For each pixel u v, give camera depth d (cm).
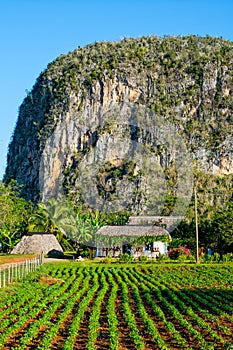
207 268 5719
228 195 15288
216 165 16912
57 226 9381
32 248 7981
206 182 15975
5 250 9075
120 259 6931
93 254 8100
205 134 17612
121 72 18700
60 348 1981
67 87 18925
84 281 4222
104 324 2409
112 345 1950
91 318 2411
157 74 18962
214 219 8625
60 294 3353
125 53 19525
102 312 2723
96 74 18662
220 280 4422
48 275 4656
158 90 18575
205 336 2180
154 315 2655
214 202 14975
